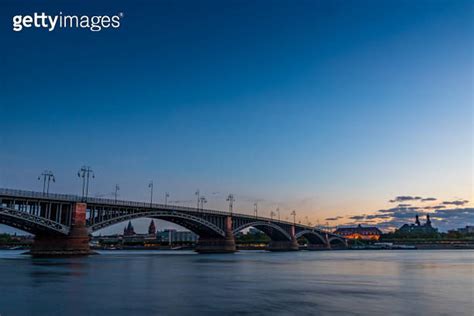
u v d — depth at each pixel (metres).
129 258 100.31
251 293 33.12
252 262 85.69
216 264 76.81
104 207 108.25
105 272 53.38
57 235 99.94
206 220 153.38
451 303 28.47
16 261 78.00
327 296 31.48
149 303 28.05
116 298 30.19
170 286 37.78
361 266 71.50
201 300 29.34
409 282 42.22
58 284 38.97
